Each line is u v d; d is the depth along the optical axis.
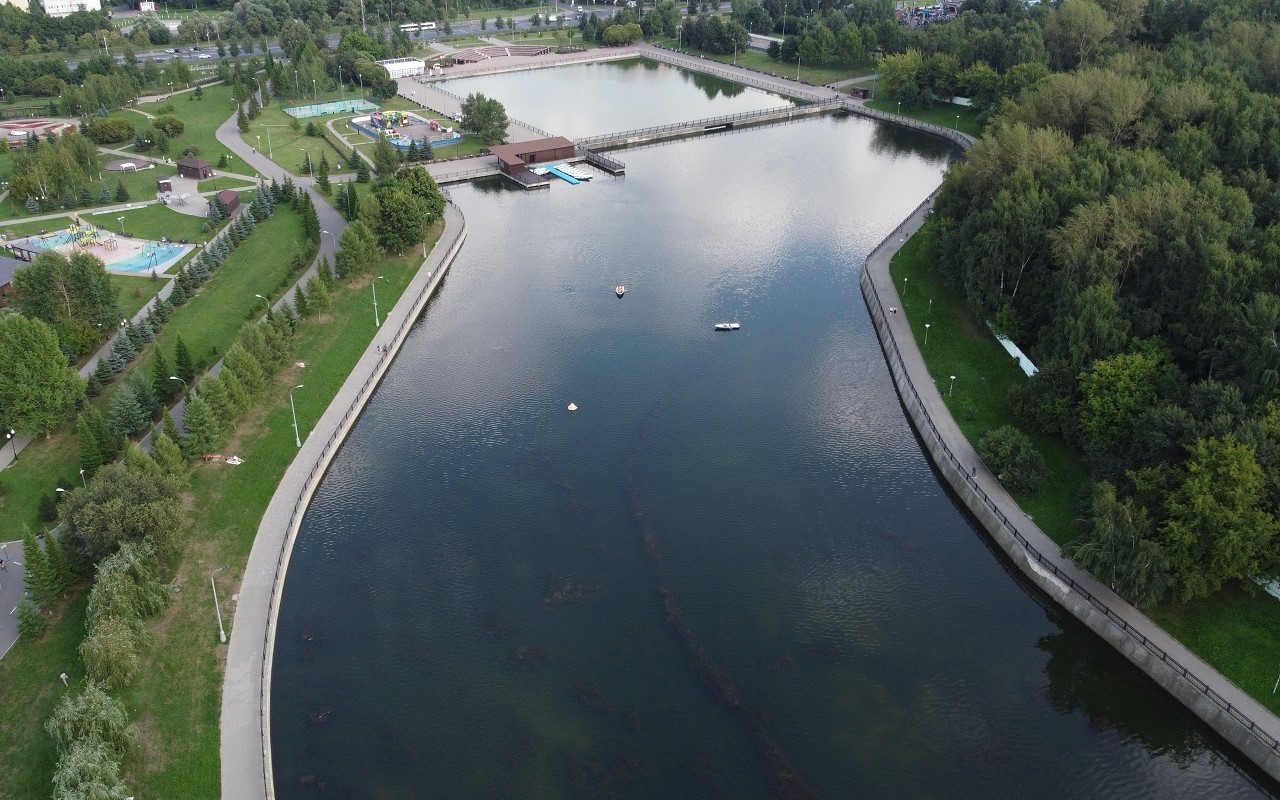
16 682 109.00
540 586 130.75
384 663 118.81
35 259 192.00
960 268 192.25
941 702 114.94
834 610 127.75
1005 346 177.25
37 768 99.38
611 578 132.12
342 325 190.00
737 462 156.25
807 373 181.88
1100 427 140.25
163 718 105.81
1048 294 172.00
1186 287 152.00
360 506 146.25
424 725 110.56
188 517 135.50
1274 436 122.69
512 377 180.00
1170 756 110.38
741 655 120.31
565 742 108.69
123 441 149.00
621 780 104.38
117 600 111.56
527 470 154.00
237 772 100.75
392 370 182.62
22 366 145.38
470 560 135.38
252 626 119.75
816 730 110.50
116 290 191.25
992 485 144.50
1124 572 117.25
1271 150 195.00
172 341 180.88
